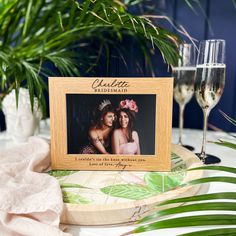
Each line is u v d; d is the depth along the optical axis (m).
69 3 0.67
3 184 0.42
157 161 0.51
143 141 0.51
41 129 0.84
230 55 0.80
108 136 0.51
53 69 0.84
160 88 0.50
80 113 0.51
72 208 0.37
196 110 0.88
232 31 0.79
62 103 0.51
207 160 0.59
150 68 0.87
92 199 0.40
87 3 0.54
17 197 0.38
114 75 0.87
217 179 0.32
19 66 0.62
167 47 0.58
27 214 0.36
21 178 0.45
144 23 0.55
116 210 0.36
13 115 0.65
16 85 0.59
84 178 0.48
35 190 0.41
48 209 0.36
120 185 0.45
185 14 0.82
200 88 0.56
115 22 0.57
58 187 0.41
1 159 0.51
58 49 0.82
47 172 0.51
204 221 0.28
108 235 0.35
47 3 0.79
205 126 0.61
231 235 0.27
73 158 0.52
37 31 0.80
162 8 0.83
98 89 0.51
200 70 0.55
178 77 0.65
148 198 0.40
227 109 0.84
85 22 0.64
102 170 0.52
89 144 0.52
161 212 0.30
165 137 0.51
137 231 0.30
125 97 0.51
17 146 0.56
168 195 0.40
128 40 0.86
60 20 0.63
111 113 0.51
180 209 0.30
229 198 0.30
